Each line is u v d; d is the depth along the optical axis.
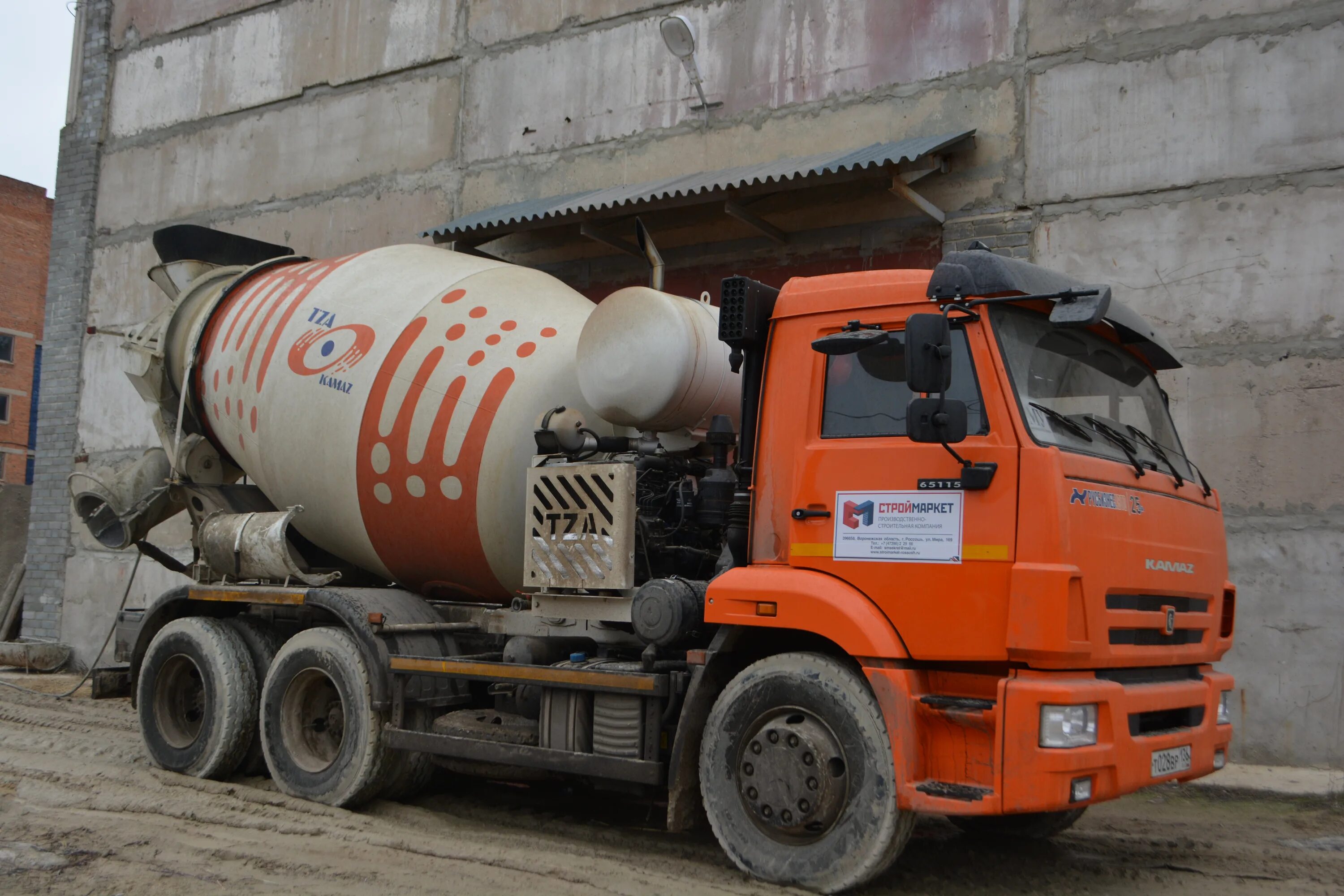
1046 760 4.24
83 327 14.55
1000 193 8.73
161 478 8.23
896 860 5.53
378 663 6.29
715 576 5.38
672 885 4.82
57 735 8.52
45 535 14.45
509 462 6.36
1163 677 4.99
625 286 10.51
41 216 43.09
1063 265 8.43
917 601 4.61
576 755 5.45
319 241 12.77
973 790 4.43
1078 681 4.39
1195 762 5.01
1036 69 8.70
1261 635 7.55
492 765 6.16
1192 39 8.12
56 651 13.59
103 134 14.80
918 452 4.72
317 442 7.09
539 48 11.41
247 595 7.07
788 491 5.07
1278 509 7.56
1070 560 4.36
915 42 9.26
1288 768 7.36
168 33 14.38
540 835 5.95
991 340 4.67
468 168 11.76
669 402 5.73
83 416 14.39
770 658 4.99
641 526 5.75
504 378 6.55
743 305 5.25
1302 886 5.21
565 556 5.79
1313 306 7.57
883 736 4.61
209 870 4.86
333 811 6.21
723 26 10.25
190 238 8.55
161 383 8.29
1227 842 6.09
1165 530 4.96
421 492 6.64
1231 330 7.81
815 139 9.66
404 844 5.43
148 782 6.86
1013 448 4.50
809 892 4.71
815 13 9.77
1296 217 7.68
